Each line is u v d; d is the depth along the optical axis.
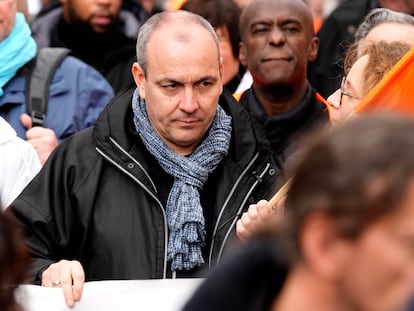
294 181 3.92
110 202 8.14
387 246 3.75
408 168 3.74
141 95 8.29
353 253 3.79
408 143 3.76
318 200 3.81
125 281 7.64
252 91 10.82
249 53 10.77
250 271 4.18
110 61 13.15
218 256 8.05
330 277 3.83
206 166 8.20
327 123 9.45
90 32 13.07
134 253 8.02
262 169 8.31
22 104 10.41
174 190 8.16
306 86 10.68
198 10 11.90
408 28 9.05
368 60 8.14
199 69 7.98
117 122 8.31
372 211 3.75
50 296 7.53
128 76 13.10
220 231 8.10
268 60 10.59
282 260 4.04
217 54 8.12
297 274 3.97
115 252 8.03
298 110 10.50
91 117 10.68
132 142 8.28
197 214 8.05
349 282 3.81
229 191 8.23
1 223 4.59
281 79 10.49
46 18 13.33
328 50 13.15
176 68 7.96
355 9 13.20
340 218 3.78
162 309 7.59
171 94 8.03
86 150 8.31
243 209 8.20
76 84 10.66
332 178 3.79
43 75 10.54
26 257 4.65
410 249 3.74
